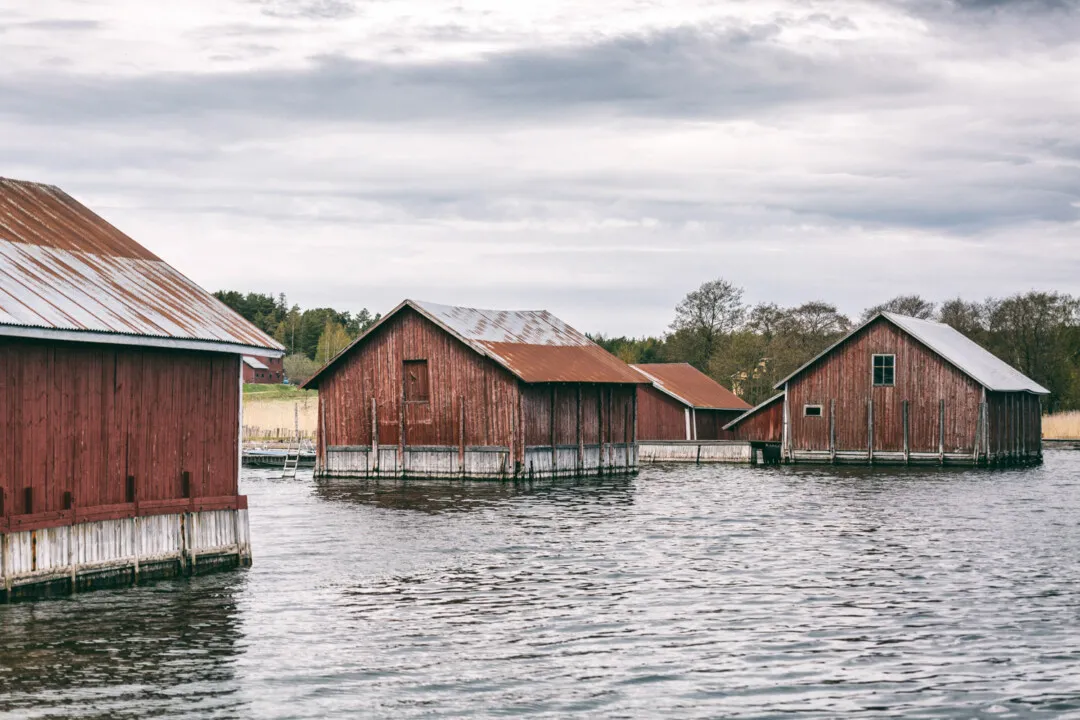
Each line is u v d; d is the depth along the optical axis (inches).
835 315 5241.1
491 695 764.0
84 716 702.5
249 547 1179.3
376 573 1189.7
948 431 2945.4
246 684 776.3
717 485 2361.0
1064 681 803.4
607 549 1374.3
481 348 2359.7
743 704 751.1
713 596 1085.1
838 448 3078.2
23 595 925.2
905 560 1298.0
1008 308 5295.3
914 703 754.8
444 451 2407.7
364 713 723.4
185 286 1205.7
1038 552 1358.3
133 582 1034.1
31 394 934.4
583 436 2578.7
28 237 1102.4
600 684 791.1
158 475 1063.0
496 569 1225.4
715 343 5236.2
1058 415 4544.8
